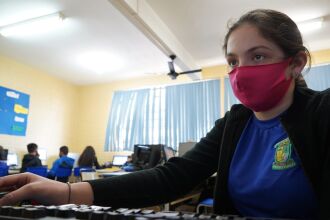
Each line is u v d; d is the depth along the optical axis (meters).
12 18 4.21
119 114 7.03
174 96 6.49
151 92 6.79
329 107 0.60
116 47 5.22
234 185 0.68
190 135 6.13
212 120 6.02
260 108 0.69
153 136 6.49
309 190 0.58
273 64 0.66
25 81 6.14
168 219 0.37
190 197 3.01
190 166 0.77
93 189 0.63
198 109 6.19
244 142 0.72
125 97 7.06
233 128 0.75
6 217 0.40
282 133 0.66
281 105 0.68
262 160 0.66
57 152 6.88
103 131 7.21
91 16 4.14
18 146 5.90
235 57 0.69
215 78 6.19
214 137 0.83
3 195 0.56
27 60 5.93
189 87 6.39
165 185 0.72
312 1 3.78
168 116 6.43
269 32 0.64
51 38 4.87
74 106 7.53
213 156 0.80
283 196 0.59
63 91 7.21
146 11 3.79
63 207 0.45
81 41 4.98
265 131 0.69
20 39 4.92
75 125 7.51
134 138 6.69
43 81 6.62
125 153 6.73
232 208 0.70
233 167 0.71
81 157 6.42
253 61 0.67
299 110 0.65
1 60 5.65
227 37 0.71
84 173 3.87
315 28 4.48
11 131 5.77
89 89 7.61
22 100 6.05
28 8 3.96
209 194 2.95
